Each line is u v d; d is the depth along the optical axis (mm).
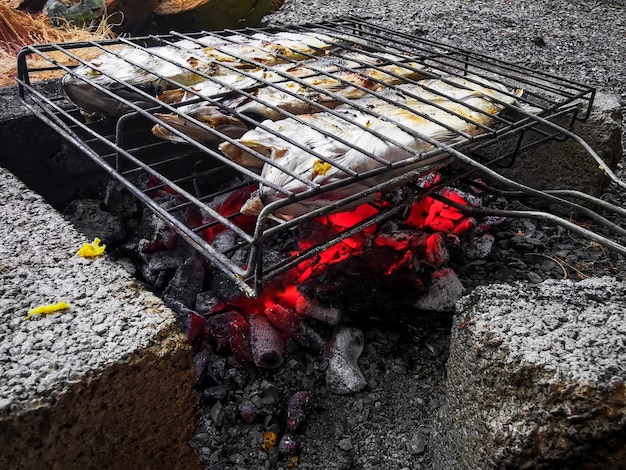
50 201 2561
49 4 3424
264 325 2043
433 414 1832
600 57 4688
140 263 2428
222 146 1618
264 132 1649
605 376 1151
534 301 1388
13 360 1134
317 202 1504
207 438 1765
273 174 1495
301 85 1923
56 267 1385
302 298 2090
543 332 1279
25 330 1200
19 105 2377
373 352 2018
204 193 2793
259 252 1220
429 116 1799
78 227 2455
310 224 2324
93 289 1332
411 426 1807
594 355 1212
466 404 1370
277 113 1881
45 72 2740
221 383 1924
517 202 2793
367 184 1572
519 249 2508
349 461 1729
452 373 1453
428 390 1907
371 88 2070
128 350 1183
